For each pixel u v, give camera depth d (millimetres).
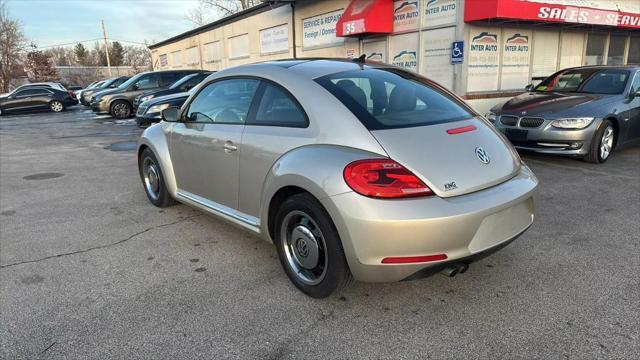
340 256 2580
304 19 16500
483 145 2781
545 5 10289
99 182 6234
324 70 3139
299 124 2883
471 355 2307
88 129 13492
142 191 5660
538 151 6445
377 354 2334
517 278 3107
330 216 2506
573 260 3363
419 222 2287
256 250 3703
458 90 10781
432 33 11281
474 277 3135
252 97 3330
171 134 4293
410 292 2951
